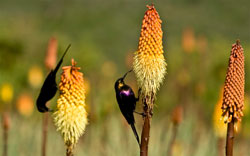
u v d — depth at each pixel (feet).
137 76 18.24
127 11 254.27
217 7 264.52
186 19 255.50
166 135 40.75
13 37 80.12
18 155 39.81
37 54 83.97
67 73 18.28
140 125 41.29
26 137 42.52
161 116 65.10
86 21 232.94
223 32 251.19
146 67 17.94
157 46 17.97
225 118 17.88
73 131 18.63
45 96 18.47
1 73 69.46
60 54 78.13
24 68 72.64
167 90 73.20
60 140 41.52
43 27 223.92
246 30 251.39
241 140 40.63
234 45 17.65
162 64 18.17
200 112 54.44
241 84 17.60
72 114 18.40
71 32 234.38
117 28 233.76
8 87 50.88
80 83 18.48
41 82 62.39
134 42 231.71
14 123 44.62
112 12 248.11
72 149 18.94
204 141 42.37
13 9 235.61
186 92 64.59
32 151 40.88
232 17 261.44
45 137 31.48
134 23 248.11
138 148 39.99
